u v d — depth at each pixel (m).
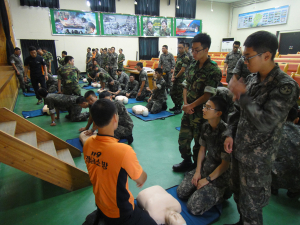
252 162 1.22
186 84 2.32
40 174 1.89
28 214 1.81
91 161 1.12
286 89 1.02
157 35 13.01
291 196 1.98
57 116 4.37
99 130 1.14
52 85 6.60
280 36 12.93
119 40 11.93
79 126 3.96
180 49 4.43
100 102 1.10
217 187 1.74
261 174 1.22
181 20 13.65
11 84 5.48
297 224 1.66
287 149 1.81
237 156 1.30
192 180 1.88
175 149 3.01
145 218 1.23
